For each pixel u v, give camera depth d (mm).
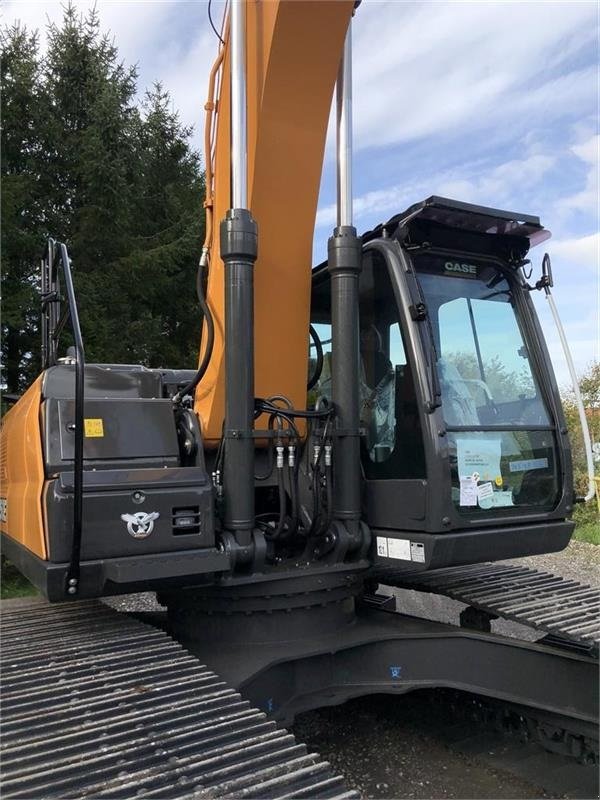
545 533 3117
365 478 3227
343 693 3082
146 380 3283
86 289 9312
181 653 2590
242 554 2865
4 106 9320
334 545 3057
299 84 2945
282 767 1946
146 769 1865
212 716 2164
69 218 9820
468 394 3141
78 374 2500
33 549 2811
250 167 2977
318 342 3627
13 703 2131
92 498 2631
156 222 11617
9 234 8711
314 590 3035
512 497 3100
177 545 2760
